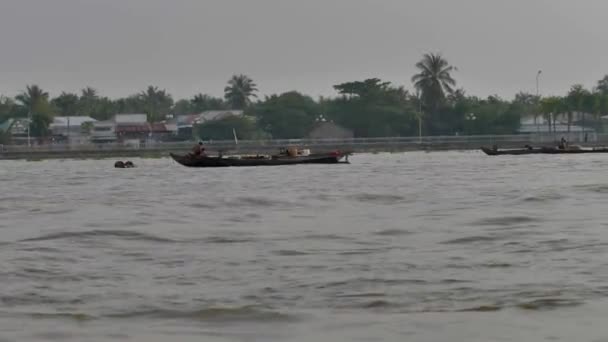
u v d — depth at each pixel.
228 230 68.56
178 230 68.94
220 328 35.25
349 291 42.09
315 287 43.19
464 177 144.50
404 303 39.25
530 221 71.12
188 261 52.19
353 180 141.38
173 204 97.19
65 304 39.97
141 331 34.84
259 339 33.53
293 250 56.06
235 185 133.62
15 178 174.38
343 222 73.12
